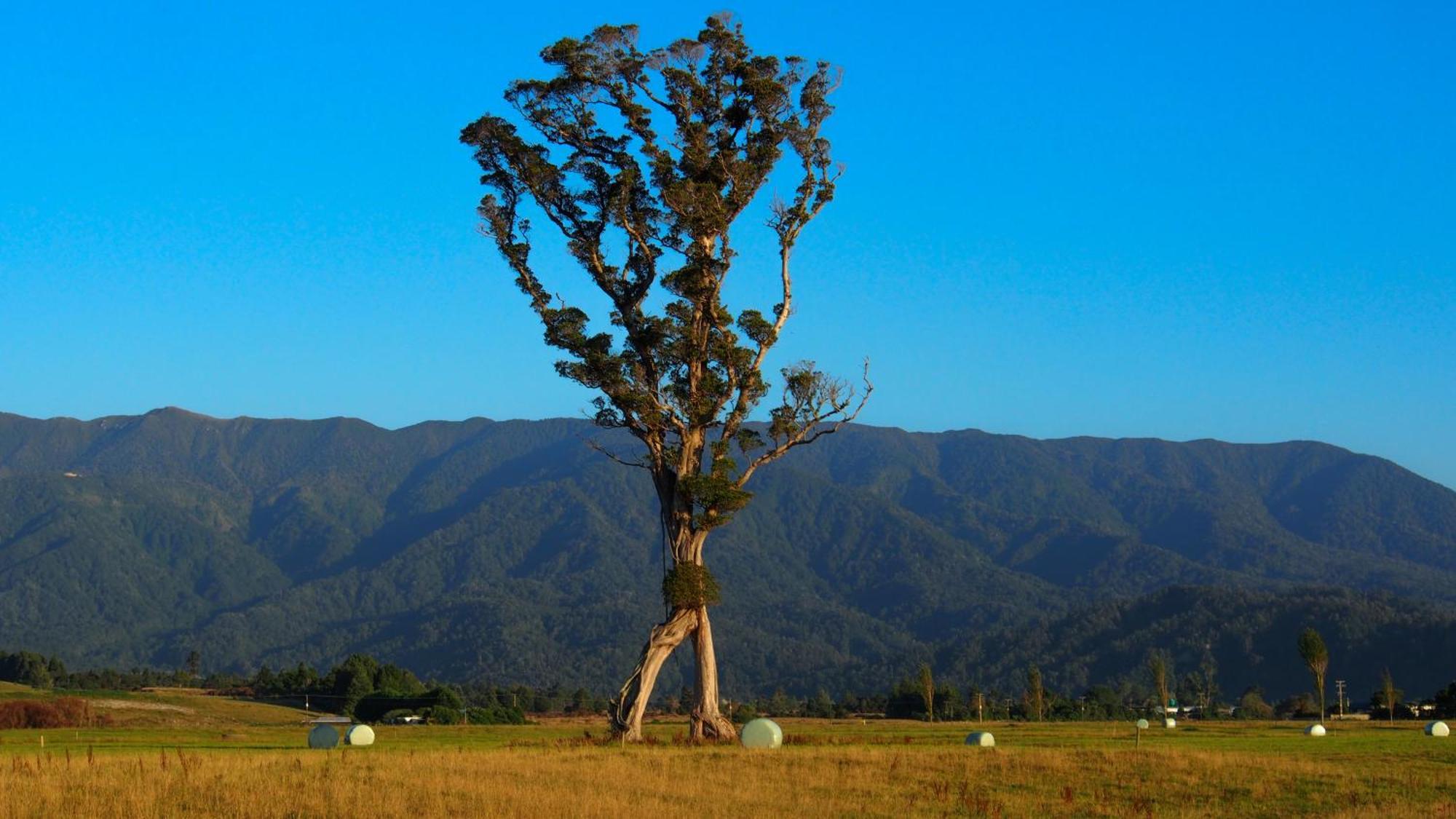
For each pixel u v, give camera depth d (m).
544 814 30.72
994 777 41.50
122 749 51.50
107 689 173.00
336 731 55.00
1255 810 36.94
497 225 59.41
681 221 58.31
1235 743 62.25
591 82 58.94
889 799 36.62
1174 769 43.28
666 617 58.62
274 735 74.56
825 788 38.09
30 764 36.38
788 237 60.31
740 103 59.84
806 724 106.38
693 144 59.09
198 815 30.09
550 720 134.88
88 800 30.81
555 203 59.66
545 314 59.00
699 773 39.78
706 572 57.59
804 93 60.19
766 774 40.38
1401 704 142.25
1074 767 43.53
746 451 60.22
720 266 58.28
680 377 58.78
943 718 151.88
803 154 60.22
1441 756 50.72
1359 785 41.03
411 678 164.88
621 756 43.84
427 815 30.36
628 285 59.84
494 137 58.81
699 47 59.22
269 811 30.50
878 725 100.50
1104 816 35.28
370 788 33.69
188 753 45.69
